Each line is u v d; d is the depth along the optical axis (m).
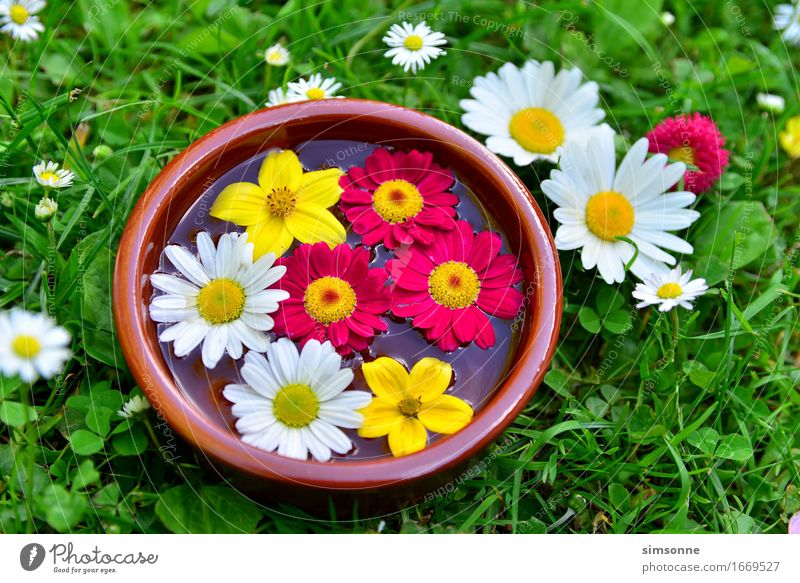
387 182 0.41
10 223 0.46
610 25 0.52
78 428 0.42
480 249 0.41
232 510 0.40
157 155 0.46
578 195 0.43
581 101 0.46
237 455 0.37
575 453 0.43
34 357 0.38
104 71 0.50
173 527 0.40
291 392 0.38
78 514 0.40
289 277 0.40
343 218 0.41
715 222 0.47
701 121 0.46
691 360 0.45
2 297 0.44
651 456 0.42
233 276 0.39
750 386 0.45
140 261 0.39
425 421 0.38
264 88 0.49
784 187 0.50
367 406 0.38
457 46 0.51
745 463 0.44
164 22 0.51
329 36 0.51
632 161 0.43
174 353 0.39
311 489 0.37
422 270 0.40
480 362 0.40
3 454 0.41
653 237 0.43
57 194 0.44
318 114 0.41
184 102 0.48
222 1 0.51
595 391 0.45
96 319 0.42
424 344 0.40
